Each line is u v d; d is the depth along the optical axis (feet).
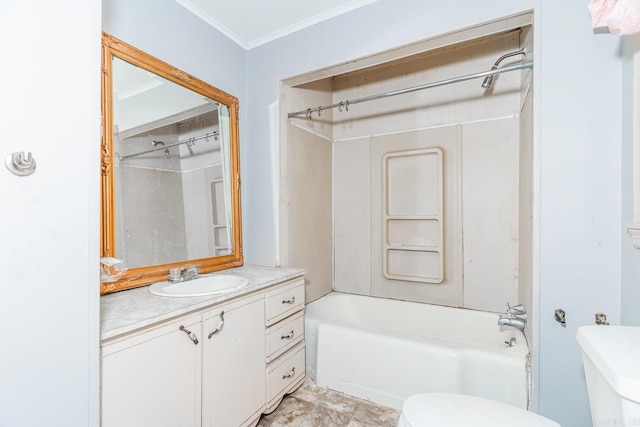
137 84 4.90
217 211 6.37
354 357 5.89
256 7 5.94
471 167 7.28
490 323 6.77
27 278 2.35
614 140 3.91
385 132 8.39
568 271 4.16
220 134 6.55
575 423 4.12
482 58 7.16
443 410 3.22
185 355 3.78
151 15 5.15
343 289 8.98
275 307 5.42
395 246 8.16
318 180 8.43
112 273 4.17
